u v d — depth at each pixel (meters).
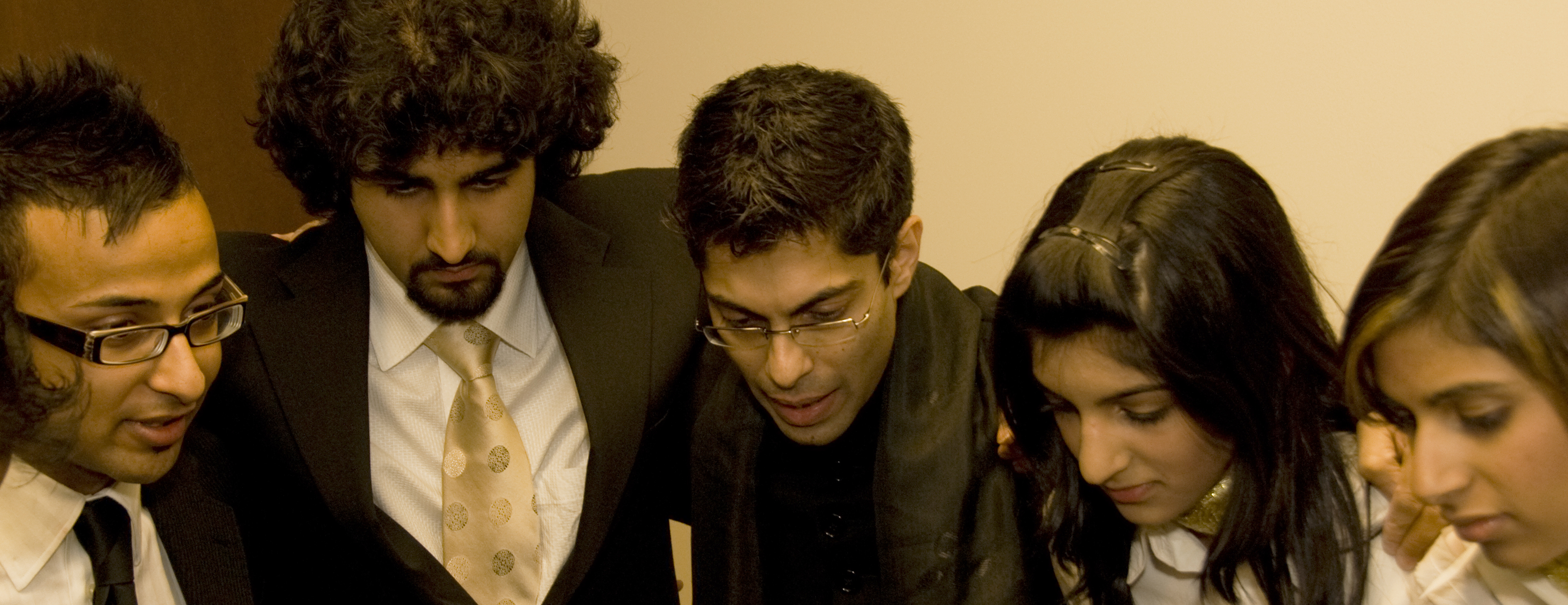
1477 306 0.62
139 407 0.87
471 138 0.99
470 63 1.00
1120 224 0.84
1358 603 0.86
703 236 0.94
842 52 1.82
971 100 1.74
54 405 0.82
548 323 1.21
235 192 1.80
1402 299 0.65
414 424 1.17
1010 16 1.68
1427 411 0.66
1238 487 0.87
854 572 1.15
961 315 1.12
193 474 1.04
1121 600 1.01
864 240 0.93
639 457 1.18
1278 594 0.88
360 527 1.09
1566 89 1.38
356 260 1.13
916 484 1.05
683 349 1.17
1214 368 0.83
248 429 1.10
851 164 0.92
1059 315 0.83
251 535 1.16
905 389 1.09
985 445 1.05
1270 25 1.52
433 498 1.16
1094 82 1.65
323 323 1.11
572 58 1.15
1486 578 0.80
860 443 1.13
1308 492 0.86
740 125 0.94
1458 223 0.65
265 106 1.16
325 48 1.04
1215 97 1.58
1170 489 0.89
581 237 1.20
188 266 0.87
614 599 1.23
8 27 1.48
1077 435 0.90
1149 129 1.63
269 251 1.16
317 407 1.09
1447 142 1.46
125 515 0.94
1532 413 0.62
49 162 0.80
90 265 0.81
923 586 1.04
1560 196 0.62
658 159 2.03
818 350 0.97
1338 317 1.56
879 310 1.00
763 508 1.17
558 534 1.18
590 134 1.23
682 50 1.95
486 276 1.08
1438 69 1.45
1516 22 1.39
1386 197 1.52
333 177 1.16
